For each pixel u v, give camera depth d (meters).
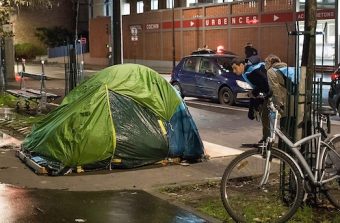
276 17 32.62
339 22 28.70
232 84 15.92
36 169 7.68
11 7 15.92
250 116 9.02
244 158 5.65
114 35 11.34
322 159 5.73
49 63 52.03
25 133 10.88
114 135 7.75
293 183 5.64
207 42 39.53
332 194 5.84
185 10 41.62
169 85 8.52
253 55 9.19
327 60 29.28
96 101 7.88
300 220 5.51
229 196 5.63
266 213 5.53
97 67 44.94
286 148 5.87
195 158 8.45
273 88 8.09
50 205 6.12
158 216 5.70
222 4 37.69
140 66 8.62
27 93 14.53
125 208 6.00
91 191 6.73
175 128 8.27
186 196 6.54
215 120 13.33
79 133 7.65
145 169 7.90
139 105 8.13
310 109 5.96
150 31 46.47
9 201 6.27
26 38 62.28
